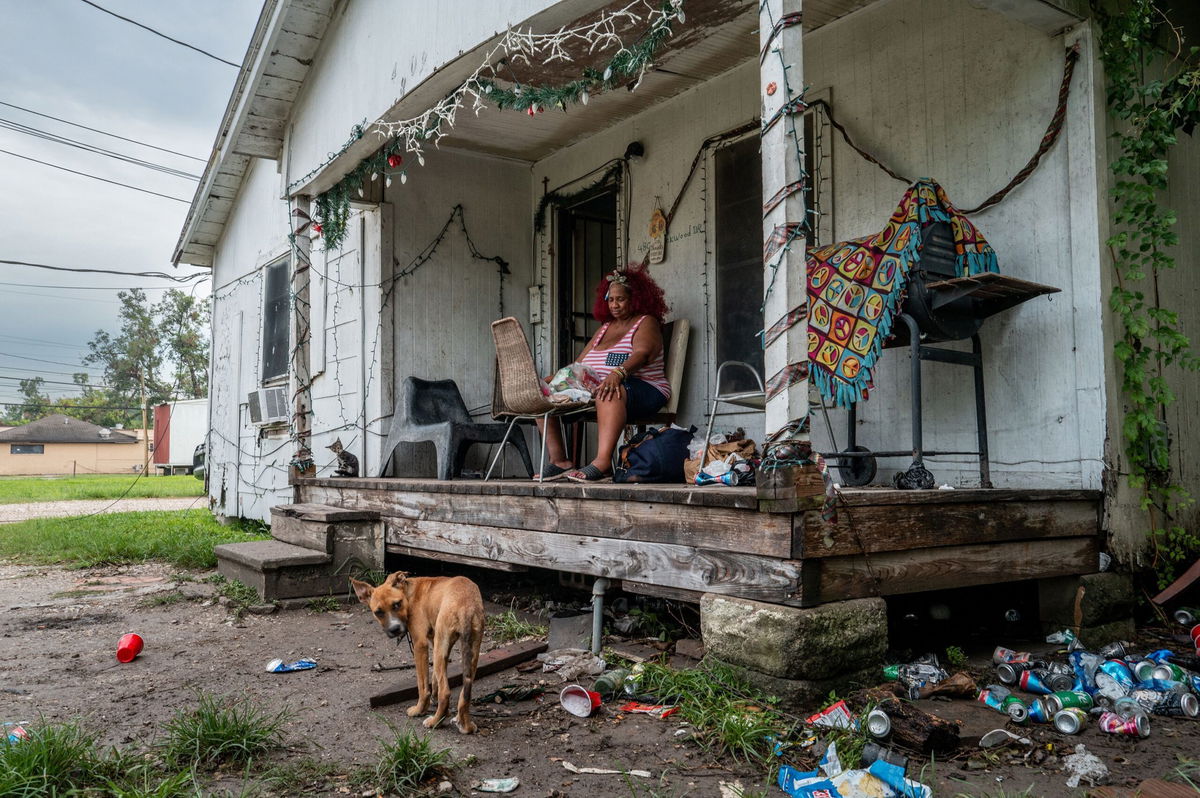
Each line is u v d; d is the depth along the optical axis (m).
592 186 7.40
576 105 6.73
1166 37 4.84
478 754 2.78
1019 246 4.55
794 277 3.26
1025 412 4.49
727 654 3.32
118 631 4.83
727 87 6.18
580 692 3.16
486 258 7.87
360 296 7.61
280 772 2.61
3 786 2.34
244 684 3.70
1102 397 4.16
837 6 5.37
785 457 3.12
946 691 3.31
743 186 6.07
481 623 3.06
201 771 2.65
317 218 7.21
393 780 2.50
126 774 2.55
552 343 7.83
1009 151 4.62
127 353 65.00
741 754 2.75
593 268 8.15
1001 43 4.66
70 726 2.83
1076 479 4.27
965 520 3.62
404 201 7.46
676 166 6.60
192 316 60.97
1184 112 4.20
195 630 4.84
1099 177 4.23
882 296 4.06
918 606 4.59
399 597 3.15
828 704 3.07
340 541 5.70
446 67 4.89
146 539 8.59
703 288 6.34
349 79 6.04
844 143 5.46
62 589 6.36
